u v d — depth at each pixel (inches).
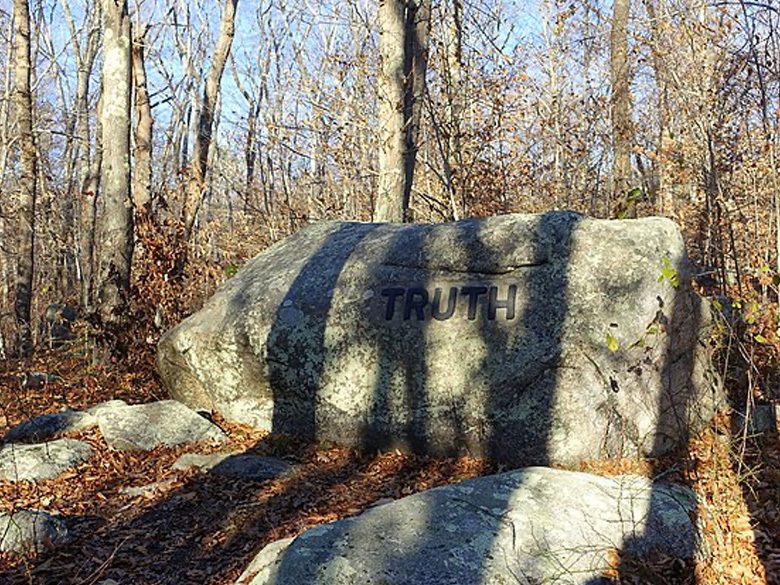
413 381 258.2
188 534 207.3
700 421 266.5
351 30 792.3
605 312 243.3
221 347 286.7
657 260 248.8
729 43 512.4
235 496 229.6
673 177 561.9
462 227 276.4
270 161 740.7
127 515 219.0
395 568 152.5
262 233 636.7
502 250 261.1
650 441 247.8
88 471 247.6
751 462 242.8
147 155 515.8
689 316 262.4
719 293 415.8
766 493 220.4
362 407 265.0
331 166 722.2
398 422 259.8
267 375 280.5
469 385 250.4
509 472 198.4
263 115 796.6
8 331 607.5
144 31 517.0
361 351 266.1
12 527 196.1
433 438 255.4
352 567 151.9
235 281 308.3
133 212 414.6
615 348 236.1
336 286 277.0
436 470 248.2
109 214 406.9
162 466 252.8
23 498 225.6
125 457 259.0
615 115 581.6
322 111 669.3
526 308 249.9
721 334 274.7
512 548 162.6
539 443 241.0
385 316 264.5
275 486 237.0
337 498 228.2
